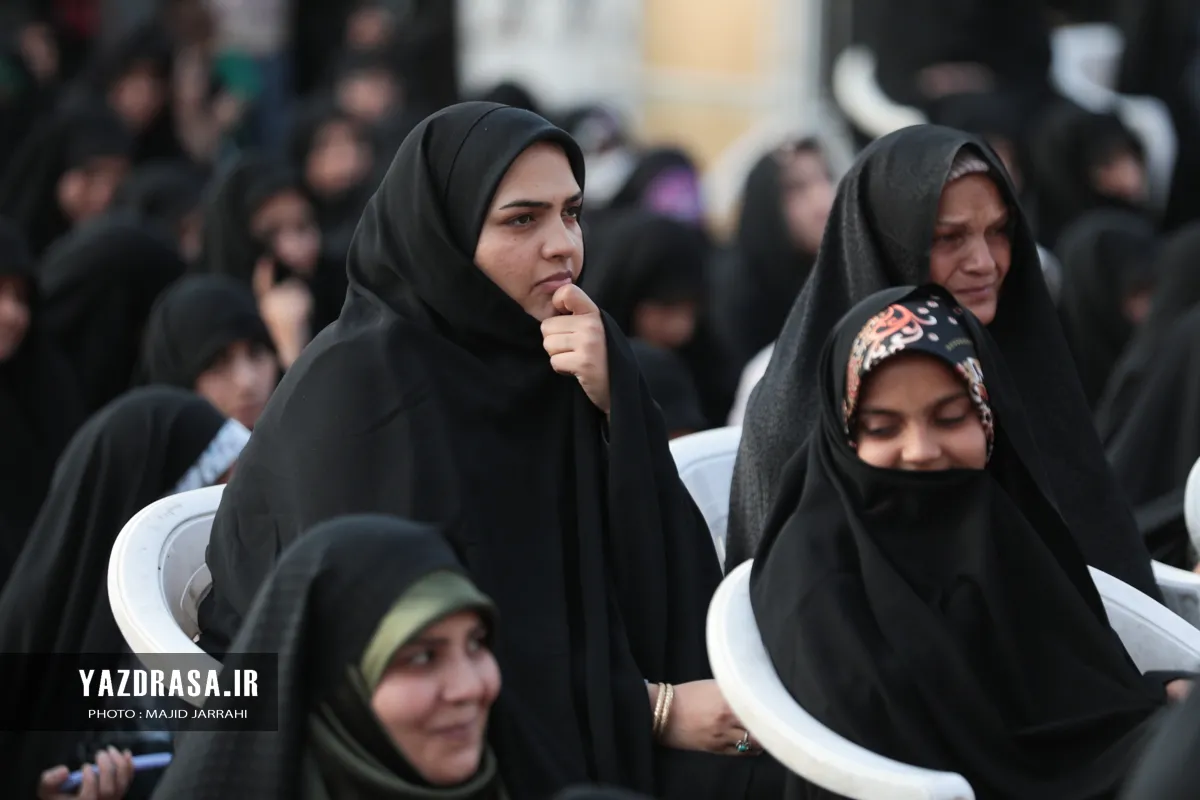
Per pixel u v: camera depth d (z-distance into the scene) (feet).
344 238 66.95
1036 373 34.37
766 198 71.20
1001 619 27.35
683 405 46.26
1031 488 28.55
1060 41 95.66
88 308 55.77
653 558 30.42
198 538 32.09
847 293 34.60
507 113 30.68
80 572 35.65
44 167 74.02
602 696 28.73
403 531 23.88
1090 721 26.96
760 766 29.50
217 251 59.06
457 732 23.81
